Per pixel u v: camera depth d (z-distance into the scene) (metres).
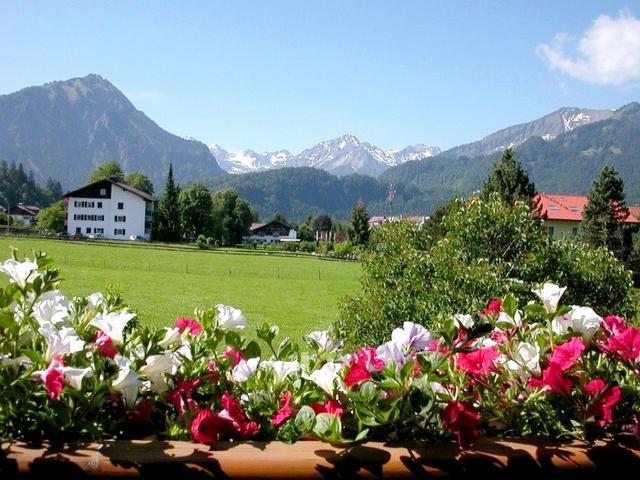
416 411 1.42
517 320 1.79
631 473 1.45
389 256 8.37
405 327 1.67
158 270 42.50
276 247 99.62
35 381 1.42
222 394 1.72
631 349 1.55
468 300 7.31
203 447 1.37
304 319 20.92
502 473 1.40
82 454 1.31
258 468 1.32
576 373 1.60
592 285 8.29
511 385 1.64
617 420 1.52
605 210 40.41
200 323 1.92
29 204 192.00
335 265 61.66
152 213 113.12
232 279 38.12
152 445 1.37
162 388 1.62
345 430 1.50
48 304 1.62
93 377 1.41
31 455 1.30
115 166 135.88
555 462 1.41
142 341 1.62
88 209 105.38
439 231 9.37
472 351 1.59
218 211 117.19
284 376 1.72
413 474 1.36
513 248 8.45
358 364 1.52
